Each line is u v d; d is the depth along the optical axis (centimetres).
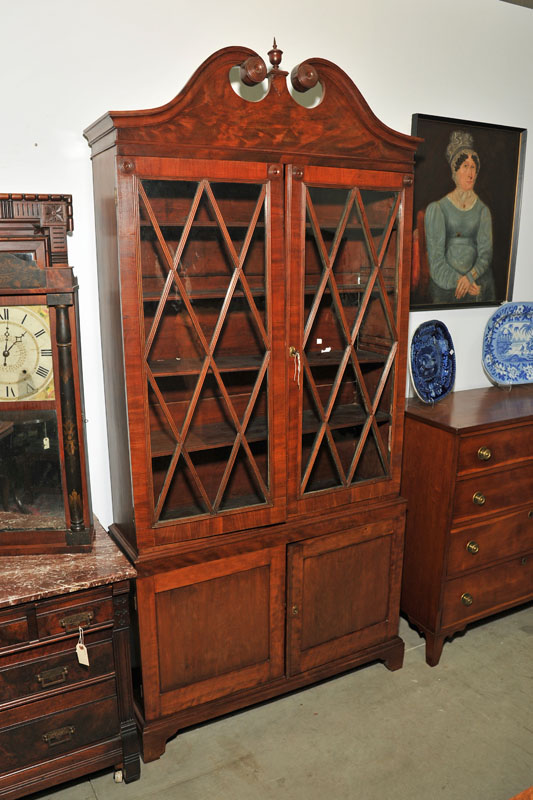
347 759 181
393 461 206
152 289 157
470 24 236
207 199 158
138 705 189
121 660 169
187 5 183
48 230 156
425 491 221
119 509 190
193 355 166
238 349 171
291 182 167
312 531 194
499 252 265
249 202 164
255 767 178
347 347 188
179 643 180
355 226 181
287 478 187
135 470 164
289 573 193
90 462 198
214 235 161
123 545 179
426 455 219
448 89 237
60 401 162
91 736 169
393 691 210
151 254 155
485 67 244
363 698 207
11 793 159
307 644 203
